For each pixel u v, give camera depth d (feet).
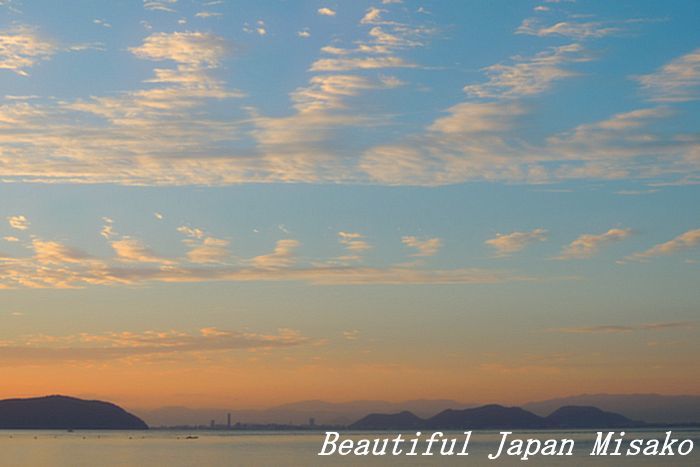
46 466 599.16
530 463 621.31
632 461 639.76
